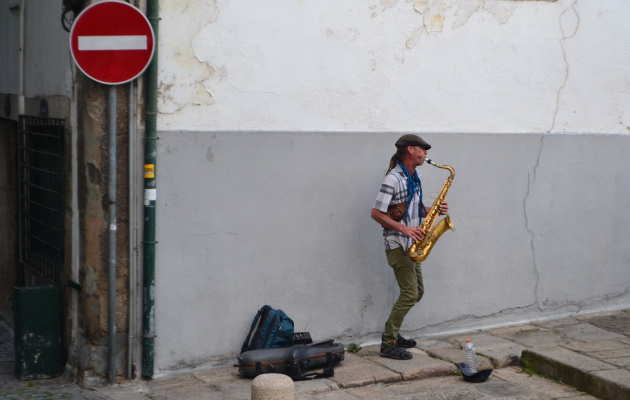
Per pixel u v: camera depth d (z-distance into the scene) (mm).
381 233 6062
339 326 5984
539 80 6535
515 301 6691
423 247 5520
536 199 6668
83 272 5297
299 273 5773
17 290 5414
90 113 5012
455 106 6207
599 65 6785
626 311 7105
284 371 5289
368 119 5879
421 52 6004
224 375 5387
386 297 6145
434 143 6160
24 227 6707
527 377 5500
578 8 6605
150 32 4914
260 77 5441
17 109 7031
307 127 5660
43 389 5203
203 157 5320
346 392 5070
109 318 5148
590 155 6863
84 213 5211
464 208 6359
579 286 6977
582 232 6922
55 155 5680
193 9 5152
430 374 5465
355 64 5770
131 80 4945
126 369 5273
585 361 5430
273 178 5586
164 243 5262
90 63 4844
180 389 5074
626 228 7129
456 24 6105
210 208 5391
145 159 5117
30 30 6531
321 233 5824
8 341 6805
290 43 5512
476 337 6305
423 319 6316
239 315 5590
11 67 7301
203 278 5422
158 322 5305
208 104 5297
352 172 5875
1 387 5246
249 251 5562
